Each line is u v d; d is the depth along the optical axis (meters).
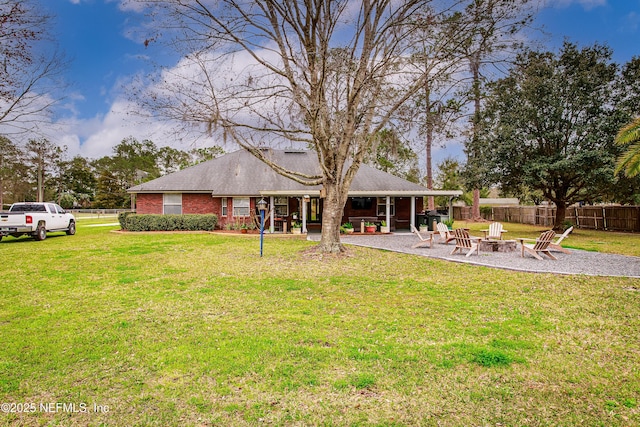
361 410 3.07
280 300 6.53
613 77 17.69
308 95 9.83
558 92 18.34
